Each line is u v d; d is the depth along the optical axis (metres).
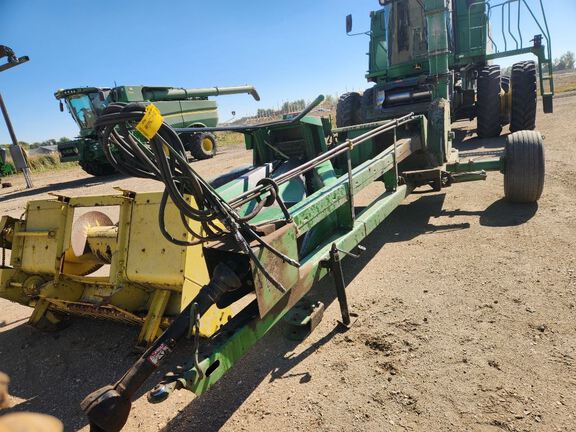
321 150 4.39
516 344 2.68
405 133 5.12
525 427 2.09
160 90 14.56
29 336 3.74
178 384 1.85
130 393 1.86
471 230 4.61
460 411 2.24
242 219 2.08
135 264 3.02
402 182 4.75
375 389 2.48
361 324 3.16
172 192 1.78
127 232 3.11
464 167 5.20
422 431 2.15
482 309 3.11
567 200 5.03
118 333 3.57
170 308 3.01
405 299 3.41
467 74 10.05
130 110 1.63
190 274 2.84
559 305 3.01
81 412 2.68
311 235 3.26
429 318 3.10
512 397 2.28
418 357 2.70
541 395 2.26
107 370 3.07
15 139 14.98
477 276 3.59
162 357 1.96
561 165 6.64
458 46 8.44
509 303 3.12
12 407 2.79
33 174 23.27
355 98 8.30
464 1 8.28
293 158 4.39
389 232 4.95
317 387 2.56
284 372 2.75
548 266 3.56
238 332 2.20
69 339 3.60
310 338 3.08
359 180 3.46
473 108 10.15
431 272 3.79
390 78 7.98
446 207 5.55
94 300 3.42
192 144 15.24
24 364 3.31
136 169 1.92
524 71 8.83
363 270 4.05
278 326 3.32
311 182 4.24
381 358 2.75
